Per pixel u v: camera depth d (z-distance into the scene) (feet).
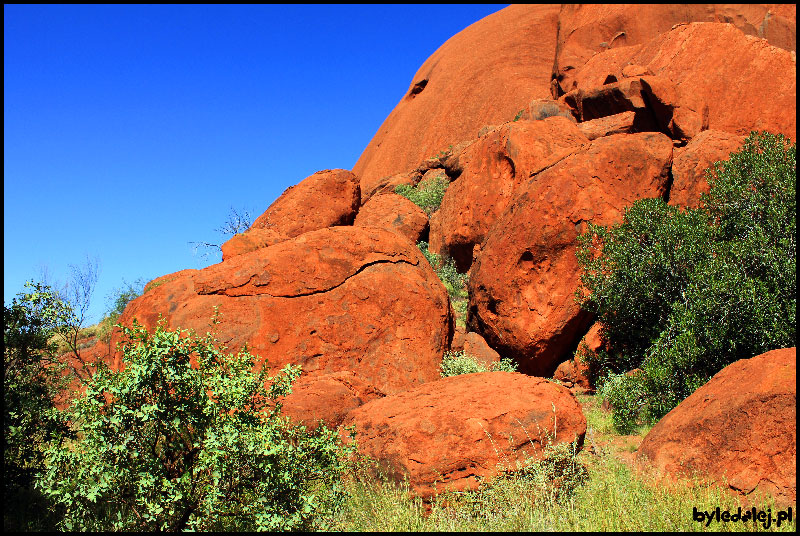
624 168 50.62
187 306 39.17
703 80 69.77
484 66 149.28
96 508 20.44
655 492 22.95
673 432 25.79
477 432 24.26
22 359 24.30
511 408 24.98
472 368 42.57
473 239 65.21
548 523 20.47
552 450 24.09
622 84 71.00
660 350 38.93
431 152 145.28
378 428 26.08
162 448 20.51
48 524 21.03
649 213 46.06
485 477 23.54
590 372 47.29
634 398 35.65
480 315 51.83
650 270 44.16
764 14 103.55
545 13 152.66
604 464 25.68
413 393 28.14
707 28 73.92
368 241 44.83
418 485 23.68
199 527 19.47
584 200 49.24
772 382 23.90
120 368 35.76
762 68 69.41
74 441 22.74
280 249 42.37
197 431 20.38
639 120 70.54
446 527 21.07
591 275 46.42
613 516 20.77
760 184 44.65
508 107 138.51
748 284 36.81
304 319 40.16
